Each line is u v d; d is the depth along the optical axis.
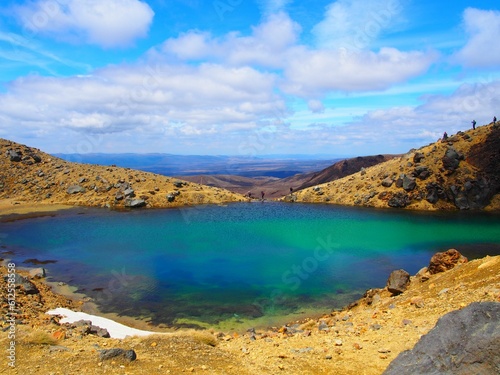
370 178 100.44
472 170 87.88
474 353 7.44
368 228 60.94
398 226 62.72
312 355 13.08
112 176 100.19
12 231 57.56
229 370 11.70
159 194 92.44
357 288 31.59
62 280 33.53
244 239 52.41
